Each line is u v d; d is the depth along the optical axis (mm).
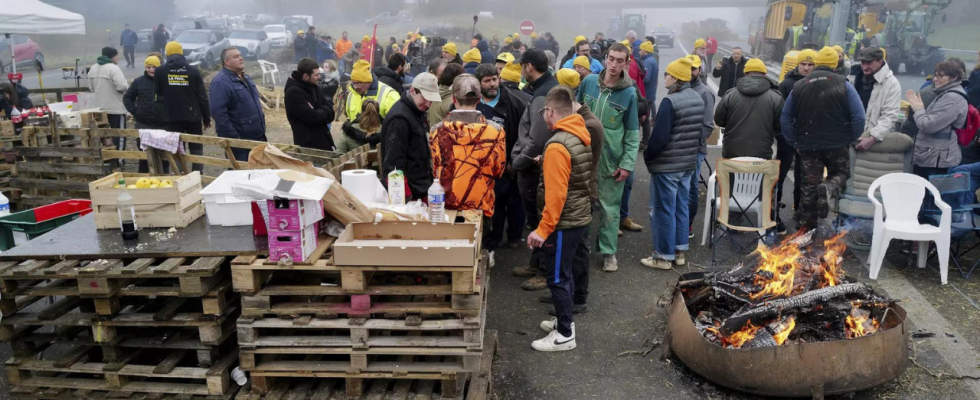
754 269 4418
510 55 7793
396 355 3490
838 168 5957
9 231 4676
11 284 3354
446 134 4508
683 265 5898
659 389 3879
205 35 25141
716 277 4363
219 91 6883
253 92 7211
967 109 6062
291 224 3156
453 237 3438
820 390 3510
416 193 4645
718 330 3949
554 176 3832
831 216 6398
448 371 3316
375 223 3438
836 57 5816
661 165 5559
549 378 4023
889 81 6242
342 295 3465
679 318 4070
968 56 24188
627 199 6891
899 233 5266
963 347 4262
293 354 3482
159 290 3254
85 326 3578
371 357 3449
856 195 6289
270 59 27438
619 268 5863
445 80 6051
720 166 5734
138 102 9102
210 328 3334
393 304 3336
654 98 10359
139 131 6441
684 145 5512
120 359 3473
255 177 3150
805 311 3801
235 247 3348
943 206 5223
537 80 5848
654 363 4176
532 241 3938
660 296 5148
